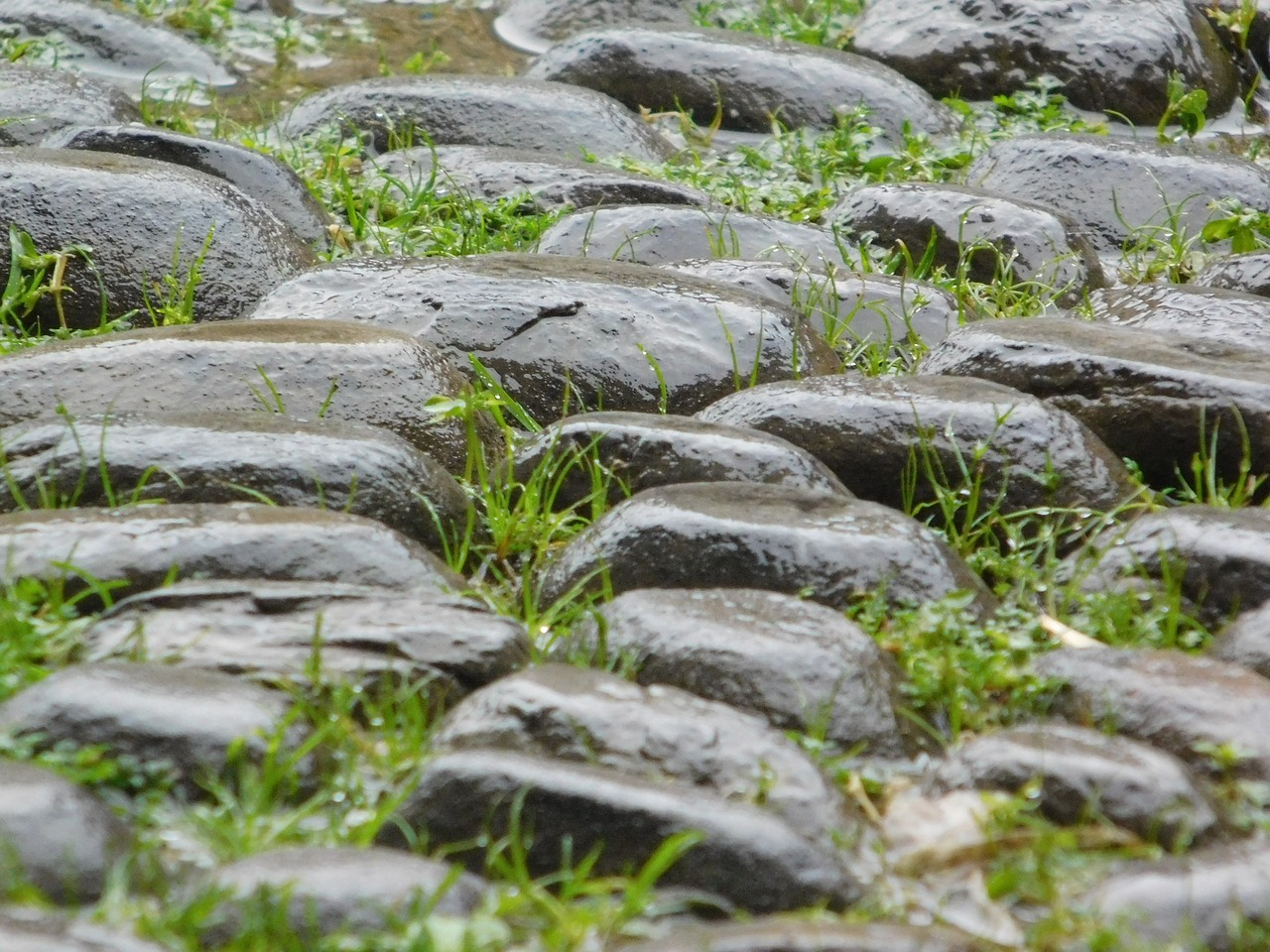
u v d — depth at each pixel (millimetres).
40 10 22172
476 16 25641
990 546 10586
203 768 7406
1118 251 17375
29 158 14094
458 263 13477
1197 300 13781
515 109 19422
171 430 10070
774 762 7500
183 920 6340
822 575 9281
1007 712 8664
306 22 25000
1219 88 22422
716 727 7598
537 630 9391
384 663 8242
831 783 7566
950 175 19281
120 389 10953
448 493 10484
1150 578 9773
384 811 7258
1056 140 18219
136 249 13820
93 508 9523
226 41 23594
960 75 22125
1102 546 10250
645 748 7504
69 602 8594
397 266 13453
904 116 20672
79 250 13594
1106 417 11406
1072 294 15188
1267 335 13219
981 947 6543
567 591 9617
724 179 18453
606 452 10766
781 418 11164
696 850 6910
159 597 8484
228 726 7523
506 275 13141
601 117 19578
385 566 9164
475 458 11375
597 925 6742
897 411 10977
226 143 16062
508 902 6738
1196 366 11398
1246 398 11102
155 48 22188
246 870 6602
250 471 9898
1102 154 17922
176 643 8219
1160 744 8086
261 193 15938
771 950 6316
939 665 8656
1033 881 7152
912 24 22625
